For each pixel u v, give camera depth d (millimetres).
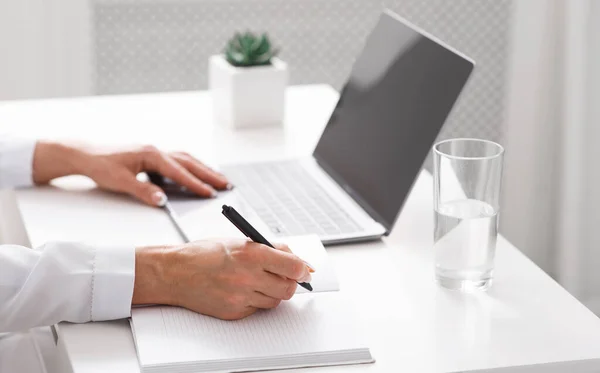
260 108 1621
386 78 1331
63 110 1690
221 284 941
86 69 2307
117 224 1192
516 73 2486
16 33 2229
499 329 940
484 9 2541
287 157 1472
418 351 896
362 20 2488
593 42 2350
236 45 1671
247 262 945
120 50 2387
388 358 885
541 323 953
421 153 1173
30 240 1133
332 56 2510
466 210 1014
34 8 2217
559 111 2496
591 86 2385
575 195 2441
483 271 1023
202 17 2406
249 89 1601
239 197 1286
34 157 1320
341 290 1021
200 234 1137
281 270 945
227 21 2424
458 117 2635
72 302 951
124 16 2355
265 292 945
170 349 881
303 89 1874
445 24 2535
